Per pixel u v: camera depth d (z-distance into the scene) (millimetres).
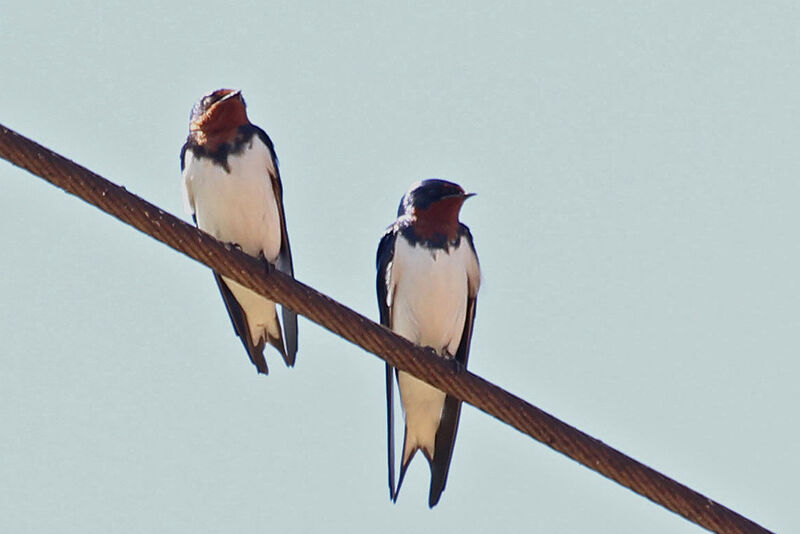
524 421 11336
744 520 11148
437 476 13664
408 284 13867
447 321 13945
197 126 14133
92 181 10352
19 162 10148
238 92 14086
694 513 11156
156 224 10586
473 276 14094
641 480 11164
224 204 14070
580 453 11258
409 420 13781
